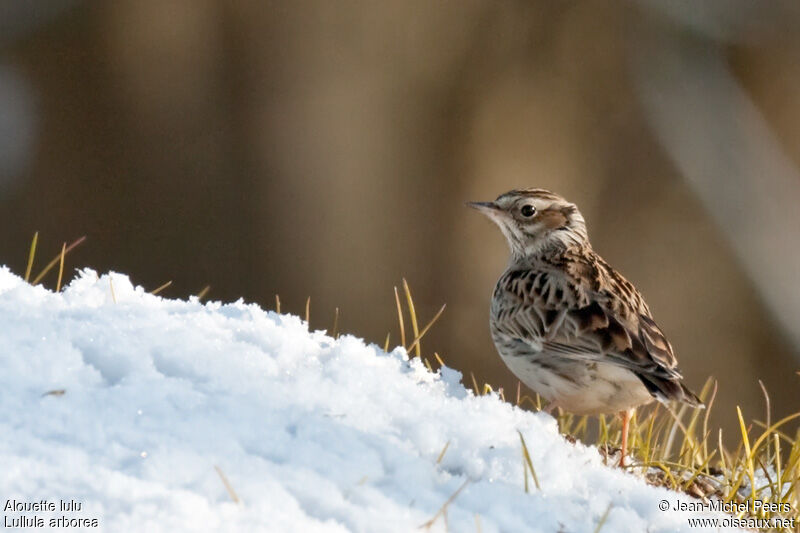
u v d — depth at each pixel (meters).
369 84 20.98
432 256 20.72
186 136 20.86
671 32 22.44
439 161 21.09
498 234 20.95
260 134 20.72
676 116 21.91
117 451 4.18
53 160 20.98
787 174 21.31
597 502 4.89
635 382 6.29
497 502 4.59
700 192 21.19
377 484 4.46
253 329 5.55
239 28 20.84
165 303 5.96
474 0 21.39
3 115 20.88
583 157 21.80
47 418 4.31
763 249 20.62
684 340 21.00
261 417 4.62
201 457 4.23
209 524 3.81
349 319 20.19
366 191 20.64
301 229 20.47
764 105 22.61
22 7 21.17
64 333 5.07
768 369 20.50
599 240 21.64
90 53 21.19
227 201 20.70
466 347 20.16
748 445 5.99
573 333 6.43
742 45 22.55
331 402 4.96
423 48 21.19
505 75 21.62
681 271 21.38
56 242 20.70
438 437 4.96
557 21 21.94
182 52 20.98
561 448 5.23
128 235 20.75
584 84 22.02
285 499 4.09
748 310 20.92
